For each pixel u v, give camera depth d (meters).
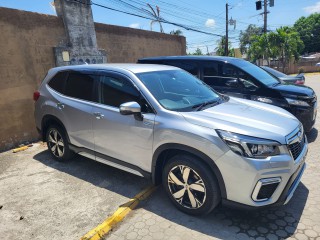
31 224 3.35
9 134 6.33
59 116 4.71
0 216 3.53
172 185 3.44
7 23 6.11
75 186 4.25
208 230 3.09
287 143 2.97
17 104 6.43
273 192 2.93
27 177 4.63
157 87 3.80
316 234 2.95
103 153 4.14
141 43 10.76
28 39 6.55
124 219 3.37
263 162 2.81
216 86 6.09
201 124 3.12
